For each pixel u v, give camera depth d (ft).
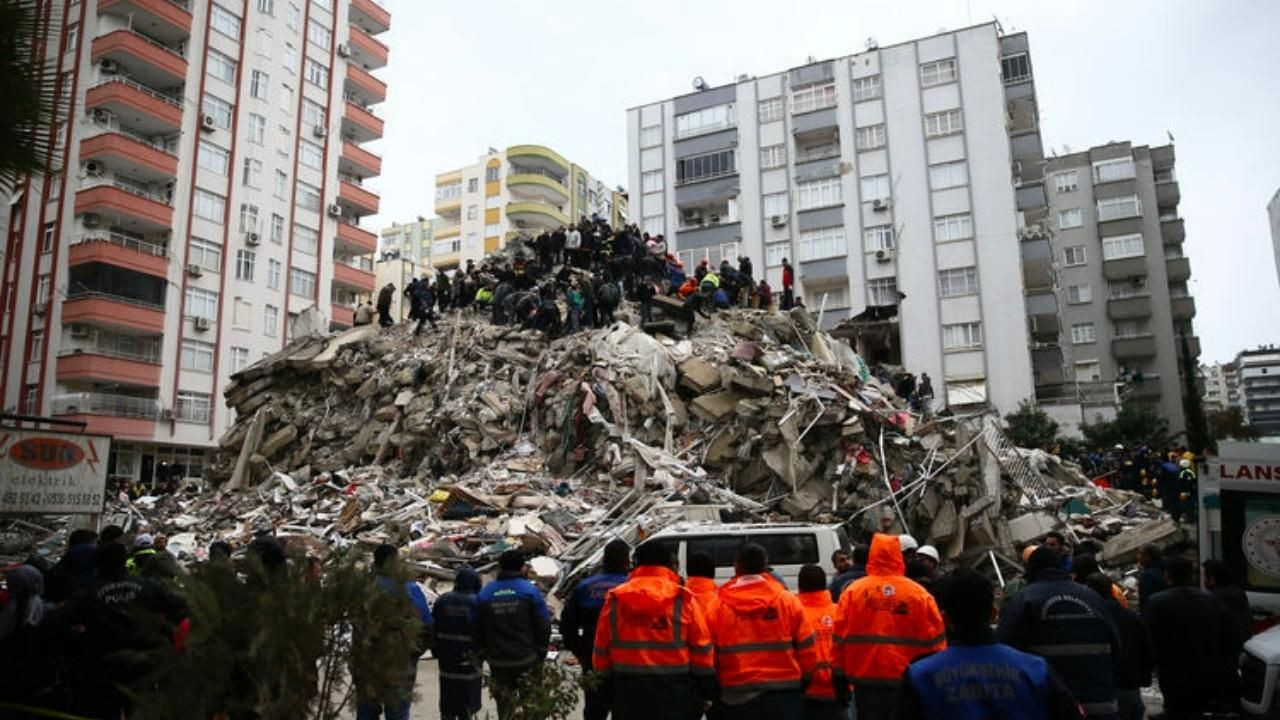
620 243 89.51
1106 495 68.54
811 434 58.59
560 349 77.87
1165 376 184.24
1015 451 58.39
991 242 139.44
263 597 12.91
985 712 10.88
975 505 52.21
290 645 12.84
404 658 14.26
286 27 162.91
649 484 57.31
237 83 151.23
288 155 161.07
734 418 63.00
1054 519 51.80
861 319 140.36
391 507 60.49
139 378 129.90
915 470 55.21
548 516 53.67
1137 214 192.03
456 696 21.39
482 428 71.51
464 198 274.36
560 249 94.43
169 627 14.01
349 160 176.14
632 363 68.90
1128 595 44.34
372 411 82.23
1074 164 200.34
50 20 19.52
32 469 44.60
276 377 92.27
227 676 12.62
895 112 151.43
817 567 20.17
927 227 144.46
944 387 136.26
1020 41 150.82
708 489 55.11
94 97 130.62
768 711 16.34
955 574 11.95
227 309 145.18
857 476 55.62
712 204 169.48
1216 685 20.13
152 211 134.10
